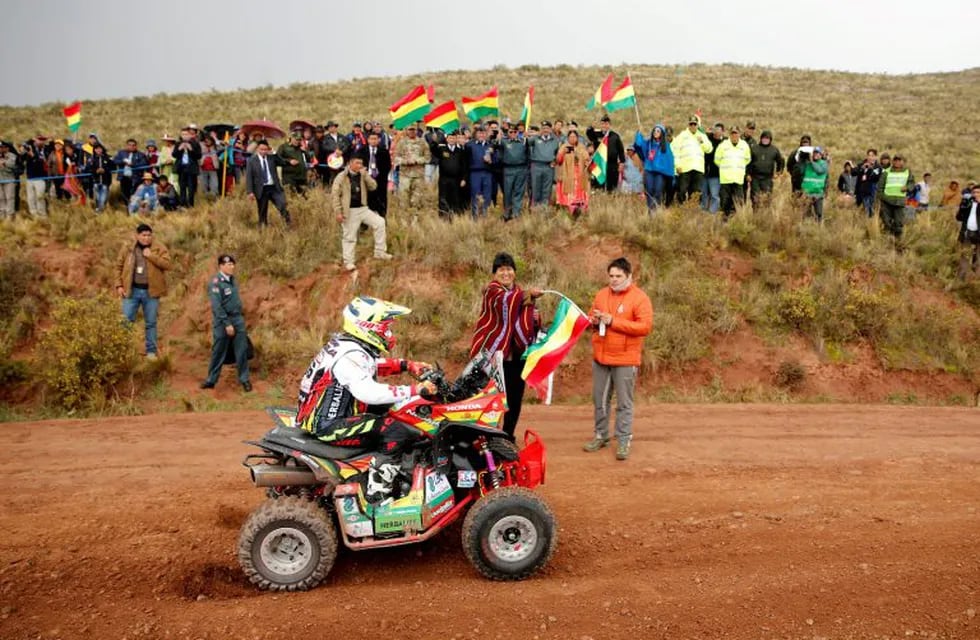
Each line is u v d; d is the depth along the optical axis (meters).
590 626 4.73
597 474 7.66
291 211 15.37
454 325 12.20
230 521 6.52
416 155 15.73
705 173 15.54
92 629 4.77
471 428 5.43
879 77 49.62
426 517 5.47
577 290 12.79
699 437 9.06
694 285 12.85
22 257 14.34
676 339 11.92
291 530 5.20
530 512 5.26
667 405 10.88
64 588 5.31
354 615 4.88
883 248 14.42
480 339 7.04
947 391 11.86
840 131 32.44
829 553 5.75
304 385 5.50
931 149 29.97
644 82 42.72
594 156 14.99
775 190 16.06
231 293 11.29
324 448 5.35
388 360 5.80
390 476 5.40
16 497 7.12
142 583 5.40
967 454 8.39
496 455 5.74
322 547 5.21
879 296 12.80
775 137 30.59
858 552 5.76
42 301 13.88
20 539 6.12
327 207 15.13
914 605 4.97
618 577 5.40
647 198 15.20
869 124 34.38
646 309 7.95
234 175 18.28
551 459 8.16
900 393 11.76
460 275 13.25
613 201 15.43
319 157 17.08
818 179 15.18
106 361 11.06
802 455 8.33
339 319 12.70
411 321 12.34
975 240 14.03
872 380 11.90
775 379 11.79
